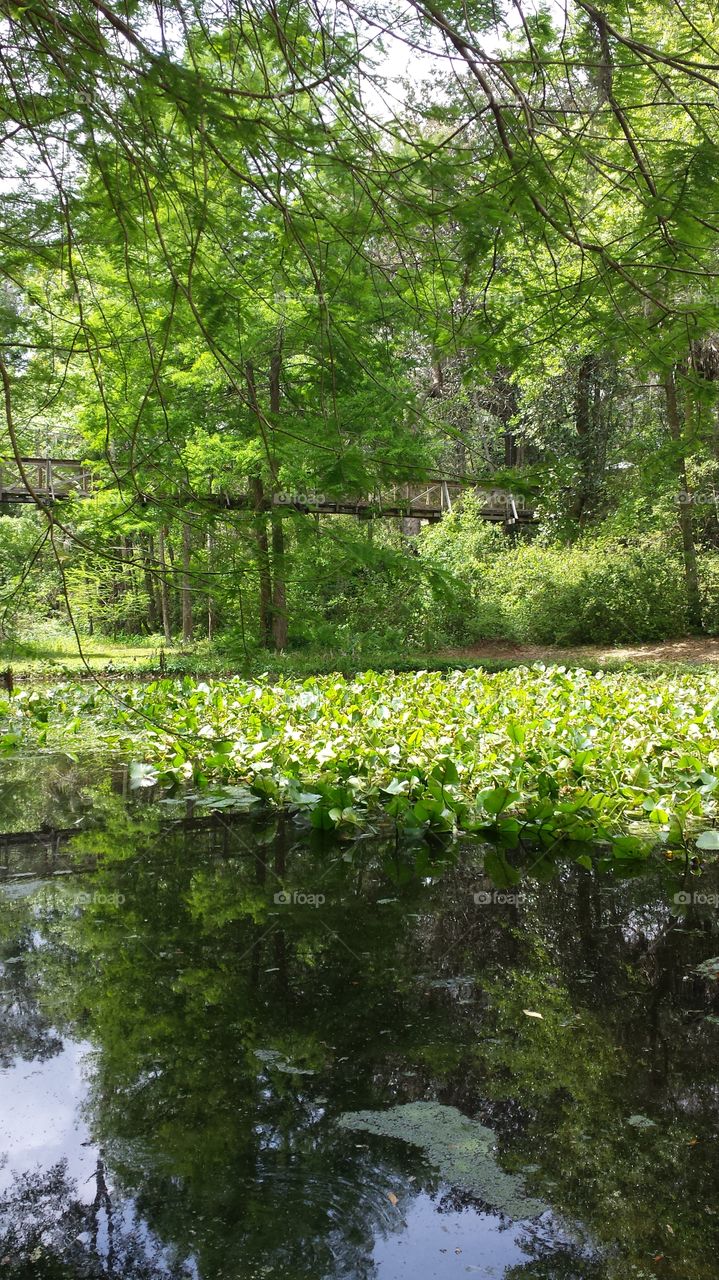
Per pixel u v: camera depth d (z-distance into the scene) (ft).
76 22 6.43
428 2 6.76
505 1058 7.04
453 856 13.15
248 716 22.33
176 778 18.54
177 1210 5.26
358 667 41.42
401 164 7.36
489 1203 5.31
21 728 25.62
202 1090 6.51
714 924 10.14
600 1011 7.85
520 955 9.18
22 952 9.11
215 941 9.45
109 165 7.58
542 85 7.86
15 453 7.91
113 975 8.57
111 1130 6.01
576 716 21.45
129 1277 4.68
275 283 9.65
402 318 9.48
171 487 10.24
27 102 7.22
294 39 7.30
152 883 11.59
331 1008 7.89
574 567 58.29
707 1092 6.48
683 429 10.21
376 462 8.54
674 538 58.18
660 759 17.34
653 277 8.62
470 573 57.16
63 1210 5.19
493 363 10.27
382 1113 6.24
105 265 14.76
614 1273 4.73
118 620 76.69
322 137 6.94
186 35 7.00
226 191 8.41
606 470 60.54
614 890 11.44
